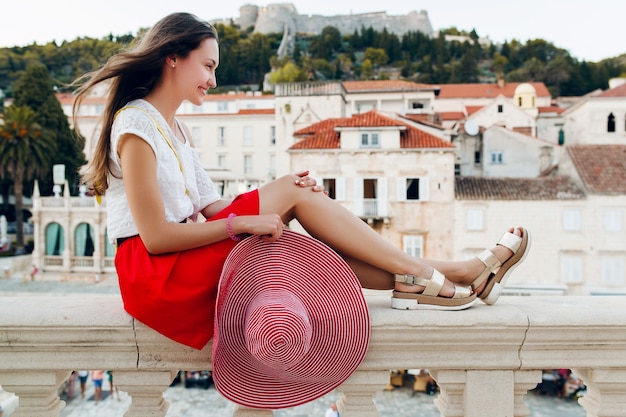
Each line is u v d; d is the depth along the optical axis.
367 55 148.62
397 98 72.50
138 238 2.48
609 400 2.56
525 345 2.44
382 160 34.28
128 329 2.38
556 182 34.56
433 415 18.17
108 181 2.55
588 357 2.47
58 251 44.69
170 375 2.49
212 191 2.98
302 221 2.55
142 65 2.52
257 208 2.44
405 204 34.25
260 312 2.21
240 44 141.00
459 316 2.39
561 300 2.86
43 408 2.52
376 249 2.49
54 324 2.35
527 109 73.56
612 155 35.00
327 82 53.25
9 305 2.48
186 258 2.37
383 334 2.39
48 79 61.56
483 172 45.59
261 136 67.00
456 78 130.62
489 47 157.50
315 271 2.38
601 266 32.25
